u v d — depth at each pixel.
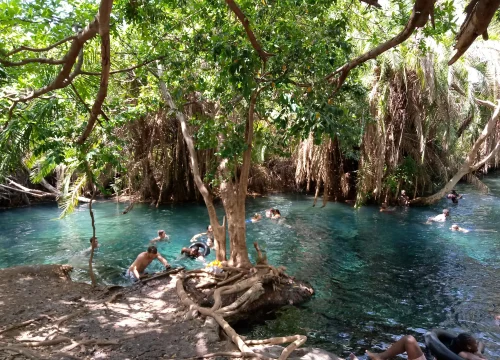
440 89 15.80
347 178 19.69
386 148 16.81
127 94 14.00
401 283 9.40
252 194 22.36
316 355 5.51
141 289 7.96
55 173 21.00
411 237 13.56
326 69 6.45
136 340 5.72
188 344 5.63
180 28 8.38
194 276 8.59
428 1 3.61
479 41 17.36
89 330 6.00
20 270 8.79
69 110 8.61
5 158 7.54
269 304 8.01
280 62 6.18
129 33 9.79
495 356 6.23
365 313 7.83
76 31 6.52
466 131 22.80
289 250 12.24
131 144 17.39
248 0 7.18
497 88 17.06
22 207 19.03
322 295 8.73
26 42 7.74
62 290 7.73
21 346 5.35
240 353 5.30
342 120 7.62
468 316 7.65
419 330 7.12
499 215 16.84
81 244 12.80
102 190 8.02
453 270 10.25
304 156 17.14
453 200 19.59
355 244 12.81
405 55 15.13
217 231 9.46
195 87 8.85
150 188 19.17
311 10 6.96
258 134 9.00
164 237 13.27
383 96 15.68
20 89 8.38
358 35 14.23
